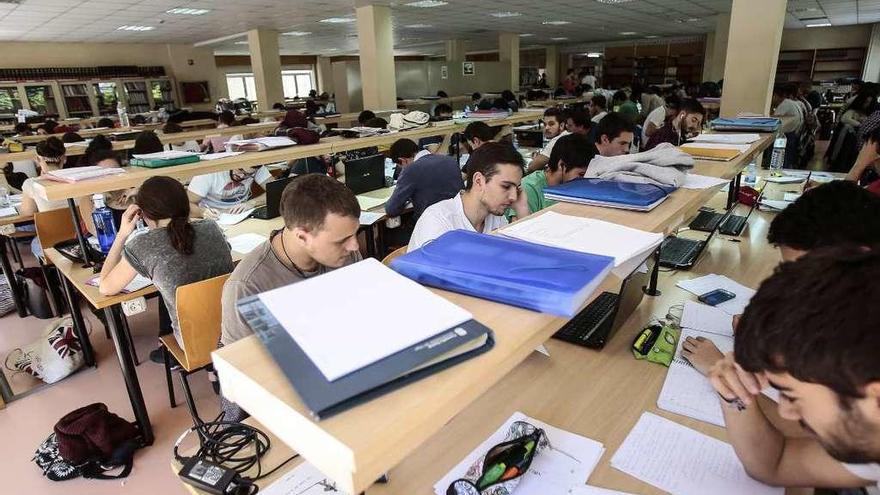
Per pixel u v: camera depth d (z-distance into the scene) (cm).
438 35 1355
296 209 125
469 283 64
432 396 45
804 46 1409
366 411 43
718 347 125
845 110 635
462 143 431
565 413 102
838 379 44
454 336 51
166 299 193
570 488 84
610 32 1374
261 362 50
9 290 360
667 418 100
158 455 201
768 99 367
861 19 1168
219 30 1061
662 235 85
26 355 263
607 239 81
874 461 48
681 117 395
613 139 257
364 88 834
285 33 1145
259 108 1092
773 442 81
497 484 83
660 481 85
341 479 41
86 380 254
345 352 48
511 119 430
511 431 95
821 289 45
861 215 96
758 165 368
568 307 57
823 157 725
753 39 356
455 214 161
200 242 190
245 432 100
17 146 397
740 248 207
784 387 50
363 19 802
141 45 1301
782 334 47
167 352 213
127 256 182
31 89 1121
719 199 284
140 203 185
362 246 323
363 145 288
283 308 57
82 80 1187
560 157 194
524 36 1459
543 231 86
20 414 230
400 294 60
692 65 1592
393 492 83
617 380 114
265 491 85
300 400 43
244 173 342
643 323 140
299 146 255
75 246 244
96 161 268
